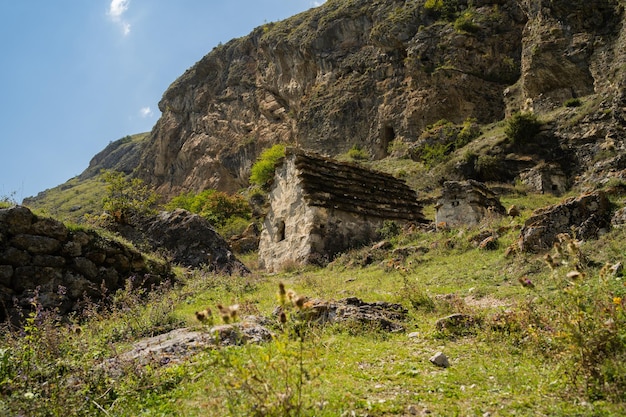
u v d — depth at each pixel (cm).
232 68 7281
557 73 3331
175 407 404
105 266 1161
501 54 4450
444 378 465
